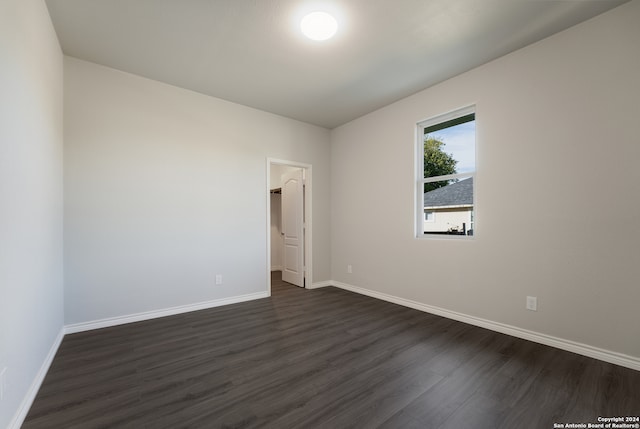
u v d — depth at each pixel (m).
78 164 2.79
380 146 4.05
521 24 2.32
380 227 4.04
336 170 4.82
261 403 1.68
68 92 2.76
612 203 2.16
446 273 3.23
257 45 2.60
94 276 2.86
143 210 3.14
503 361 2.18
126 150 3.05
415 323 3.02
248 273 3.92
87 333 2.74
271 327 2.91
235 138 3.84
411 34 2.44
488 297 2.86
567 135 2.37
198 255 3.51
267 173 4.14
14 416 1.45
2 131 1.34
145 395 1.76
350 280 4.52
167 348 2.42
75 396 1.75
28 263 1.69
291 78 3.20
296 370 2.06
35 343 1.80
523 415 1.57
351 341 2.56
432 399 1.72
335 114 4.27
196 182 3.51
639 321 2.03
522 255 2.62
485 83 2.90
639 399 1.71
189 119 3.47
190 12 2.18
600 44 2.21
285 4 2.10
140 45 2.60
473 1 2.06
